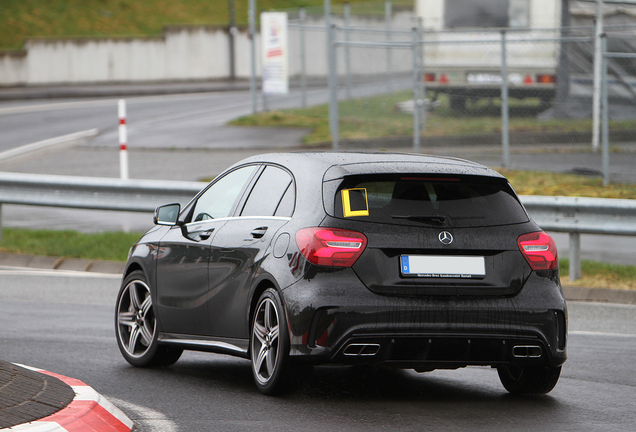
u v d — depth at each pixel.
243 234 18.77
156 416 16.50
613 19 67.44
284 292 17.06
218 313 19.14
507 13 71.50
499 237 17.30
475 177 17.72
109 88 122.50
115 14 157.12
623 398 18.50
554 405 17.86
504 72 53.22
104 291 31.61
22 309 28.16
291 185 18.27
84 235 41.03
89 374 20.05
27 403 14.89
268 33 77.56
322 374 20.62
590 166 53.94
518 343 17.12
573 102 64.94
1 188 41.56
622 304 30.20
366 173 17.39
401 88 88.62
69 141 72.94
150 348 20.92
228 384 19.31
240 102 97.62
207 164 58.81
